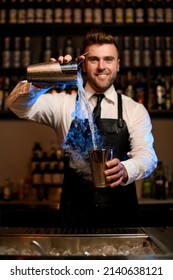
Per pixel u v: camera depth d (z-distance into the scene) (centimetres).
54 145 320
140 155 162
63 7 325
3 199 307
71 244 122
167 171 330
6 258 95
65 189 177
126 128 176
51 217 278
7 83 317
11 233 126
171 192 311
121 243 122
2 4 323
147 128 177
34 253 119
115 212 171
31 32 329
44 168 309
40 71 131
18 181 328
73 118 176
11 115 322
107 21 318
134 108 180
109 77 170
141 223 274
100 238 122
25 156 331
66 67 131
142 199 295
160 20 319
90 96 179
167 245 108
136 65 319
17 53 321
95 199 171
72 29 321
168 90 317
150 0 324
